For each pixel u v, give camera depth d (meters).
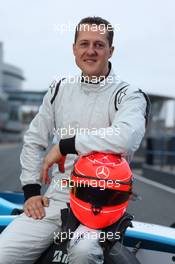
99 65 2.75
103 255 2.46
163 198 11.33
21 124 80.25
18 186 12.28
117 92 2.77
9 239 2.70
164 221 8.00
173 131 24.02
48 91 2.97
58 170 2.89
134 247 3.13
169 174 15.24
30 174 2.88
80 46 2.76
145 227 3.32
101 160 2.40
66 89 2.89
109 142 2.46
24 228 2.74
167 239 3.10
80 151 2.51
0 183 13.00
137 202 9.89
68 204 2.61
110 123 2.79
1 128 78.19
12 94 68.19
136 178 17.88
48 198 2.88
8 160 26.14
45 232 2.75
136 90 2.76
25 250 2.71
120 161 2.45
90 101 2.81
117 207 2.38
